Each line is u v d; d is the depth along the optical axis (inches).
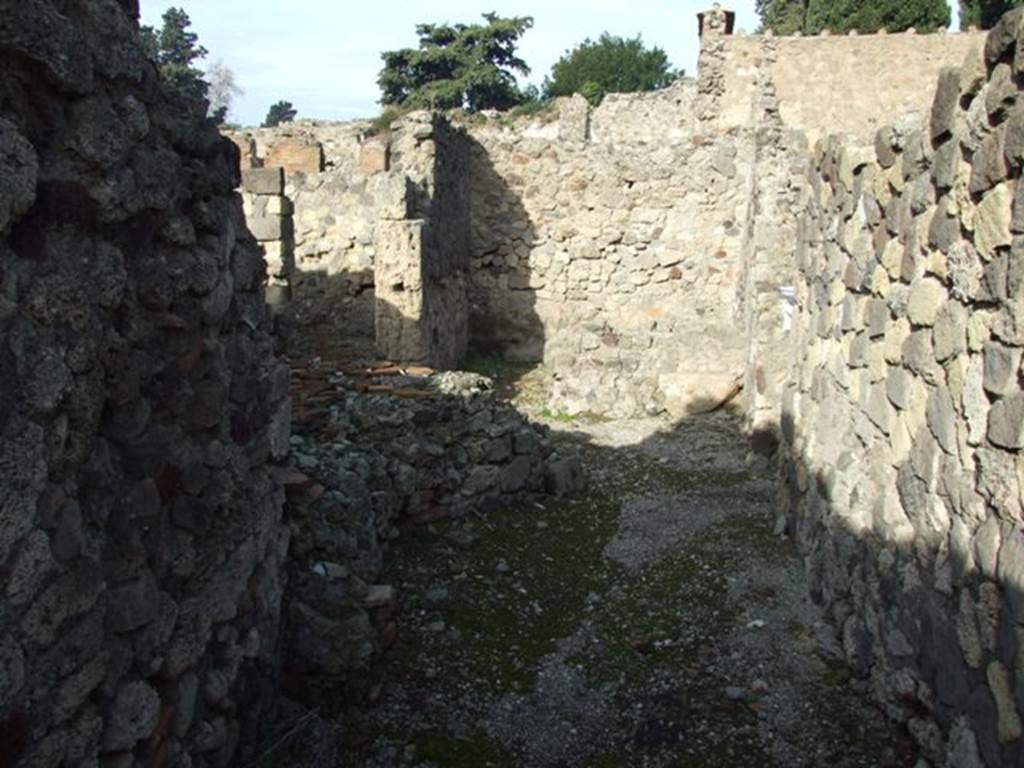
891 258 154.6
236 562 129.3
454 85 1254.9
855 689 159.9
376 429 227.9
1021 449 103.3
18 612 80.0
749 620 185.6
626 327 468.4
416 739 146.7
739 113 650.2
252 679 135.3
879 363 160.2
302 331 383.9
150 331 105.5
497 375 445.4
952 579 123.8
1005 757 106.9
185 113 117.9
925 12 929.5
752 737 147.9
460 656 171.3
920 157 139.9
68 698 88.7
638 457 305.9
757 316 317.1
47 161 85.0
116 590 98.1
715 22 647.8
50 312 83.7
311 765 135.4
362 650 156.1
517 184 490.3
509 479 245.8
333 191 378.3
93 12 92.5
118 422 99.2
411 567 204.1
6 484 77.1
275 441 148.3
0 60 78.0
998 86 109.5
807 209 225.1
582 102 709.9
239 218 136.3
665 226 482.0
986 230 113.7
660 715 154.6
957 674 122.0
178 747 111.7
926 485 135.0
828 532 186.2
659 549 223.5
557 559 216.7
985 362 114.0
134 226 101.6
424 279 366.0
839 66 641.0
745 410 341.7
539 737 149.1
